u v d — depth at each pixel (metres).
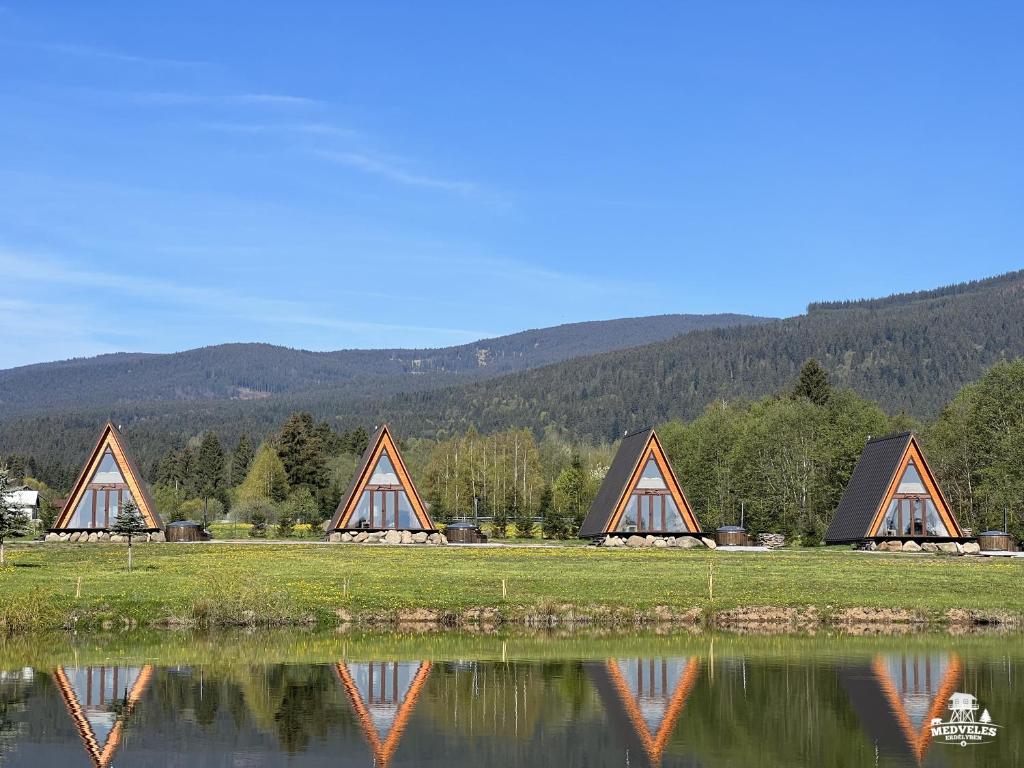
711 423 160.12
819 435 128.88
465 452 188.00
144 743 37.03
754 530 107.75
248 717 40.38
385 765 34.81
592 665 48.94
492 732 38.50
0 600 56.50
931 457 125.38
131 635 55.53
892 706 42.03
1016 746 37.00
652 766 34.72
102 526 93.94
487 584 64.94
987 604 62.41
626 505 96.31
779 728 39.09
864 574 71.38
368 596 61.06
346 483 189.12
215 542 90.00
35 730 38.56
